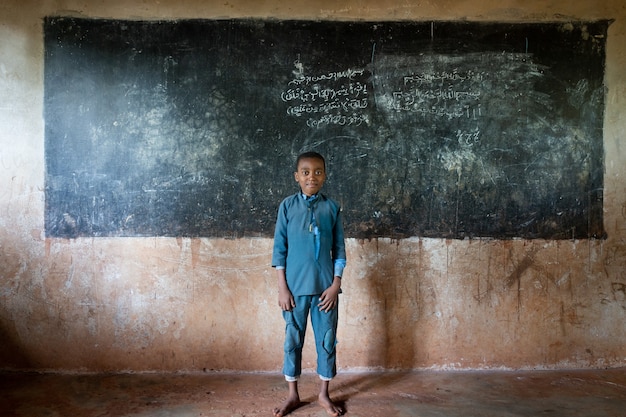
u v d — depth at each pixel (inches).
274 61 126.6
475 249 129.1
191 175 127.0
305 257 104.7
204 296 127.6
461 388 119.0
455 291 129.5
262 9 126.1
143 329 127.5
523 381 123.1
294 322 105.7
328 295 104.5
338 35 126.8
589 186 129.4
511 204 129.0
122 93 125.7
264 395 115.1
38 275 126.3
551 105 128.5
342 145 127.7
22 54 124.1
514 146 128.6
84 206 126.3
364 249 128.6
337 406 109.2
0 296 126.3
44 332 127.0
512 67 128.0
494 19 127.6
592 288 129.9
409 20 127.2
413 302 129.3
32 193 125.6
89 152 125.9
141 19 125.3
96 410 106.8
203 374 127.3
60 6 124.0
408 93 127.7
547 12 127.5
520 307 129.7
